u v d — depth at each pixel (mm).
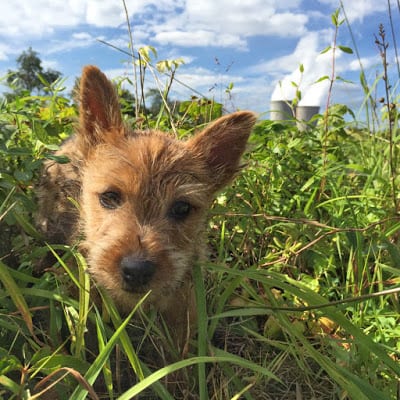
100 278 259
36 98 442
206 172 320
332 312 241
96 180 296
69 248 253
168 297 274
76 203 293
